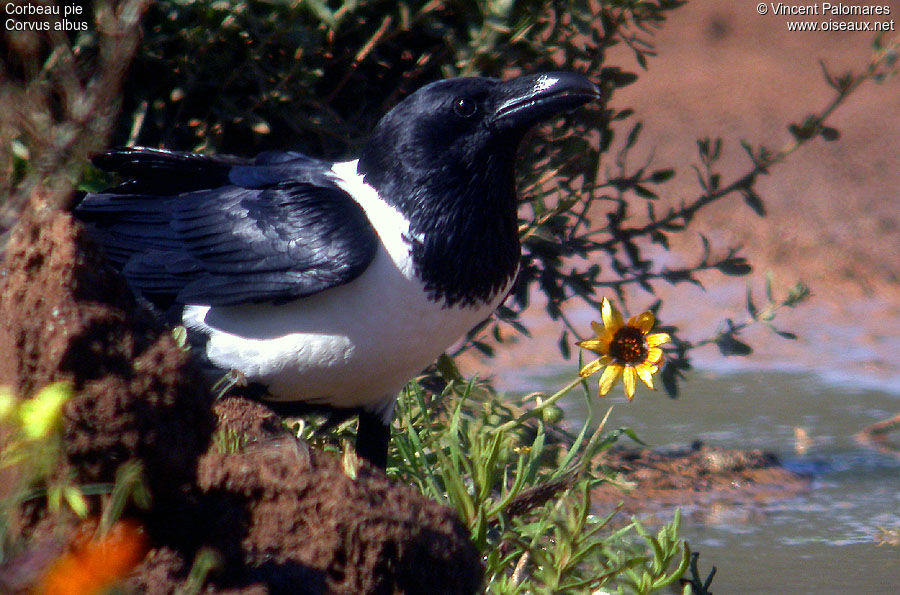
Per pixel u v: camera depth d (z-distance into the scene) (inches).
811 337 666.2
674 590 282.0
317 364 270.1
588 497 257.6
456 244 269.6
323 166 294.7
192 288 274.7
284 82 361.1
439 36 369.7
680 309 706.2
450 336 278.4
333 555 217.8
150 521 218.5
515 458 339.3
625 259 776.3
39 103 283.6
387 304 266.7
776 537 368.5
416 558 220.8
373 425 290.7
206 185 299.7
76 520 211.6
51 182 274.4
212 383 269.0
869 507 403.2
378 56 385.7
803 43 1273.4
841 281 755.4
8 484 213.8
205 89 368.5
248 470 220.7
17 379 214.2
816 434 503.8
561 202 379.9
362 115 391.2
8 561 192.7
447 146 272.7
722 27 1312.7
